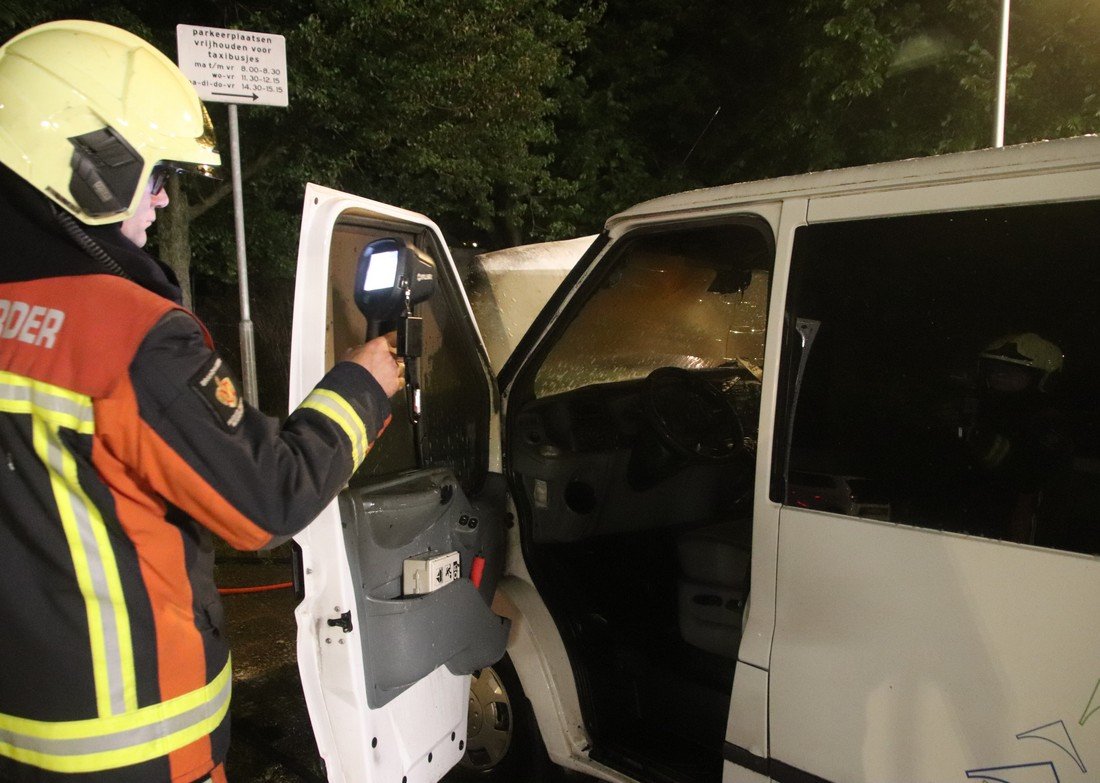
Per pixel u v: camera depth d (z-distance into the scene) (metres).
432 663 2.03
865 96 9.96
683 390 2.72
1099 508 1.40
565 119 10.83
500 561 2.44
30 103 1.25
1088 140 1.45
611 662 2.53
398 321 1.71
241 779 2.85
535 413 2.53
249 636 4.02
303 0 6.25
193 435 1.21
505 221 10.19
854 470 1.68
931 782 1.54
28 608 1.26
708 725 2.34
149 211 1.43
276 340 8.28
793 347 1.79
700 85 11.42
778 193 1.85
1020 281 1.53
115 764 1.29
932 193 1.62
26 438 1.23
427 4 6.25
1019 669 1.44
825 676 1.68
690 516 2.77
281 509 1.28
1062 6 8.83
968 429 1.57
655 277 2.67
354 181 7.64
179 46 4.12
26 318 1.23
